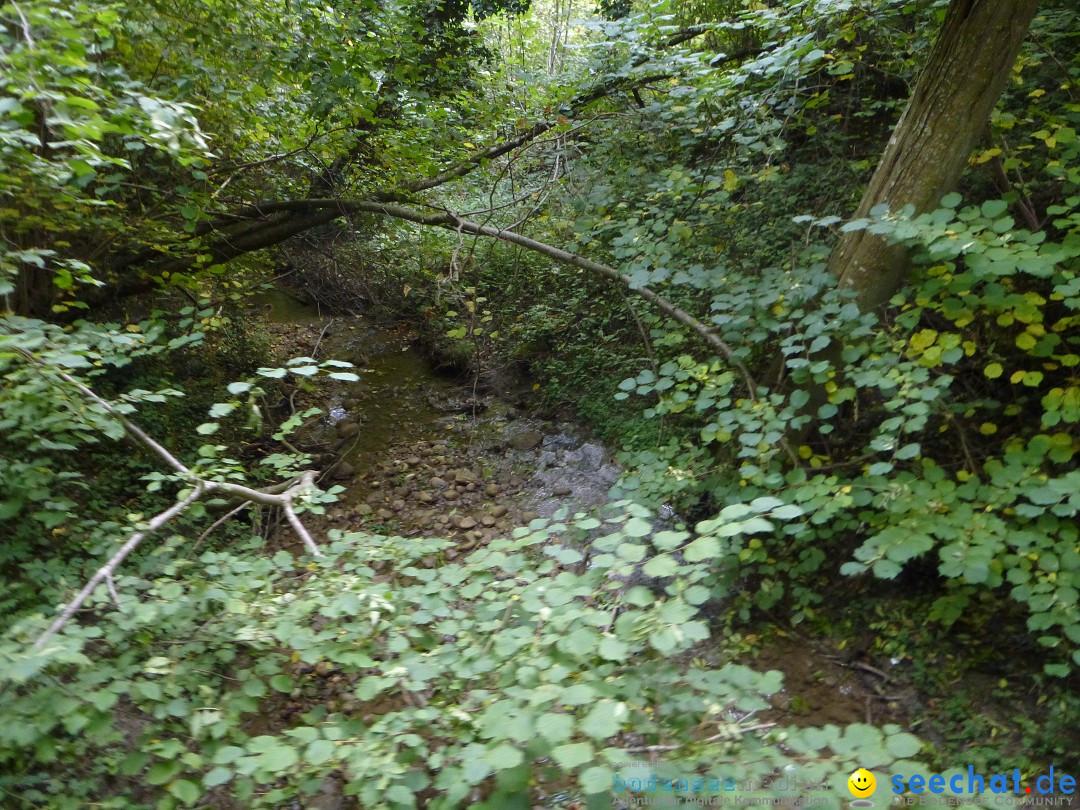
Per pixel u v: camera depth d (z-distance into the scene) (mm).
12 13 2521
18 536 3402
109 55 4102
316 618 2734
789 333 3520
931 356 2754
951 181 3172
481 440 6496
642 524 1896
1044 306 3477
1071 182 3014
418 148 5492
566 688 1524
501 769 1426
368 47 4832
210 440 5695
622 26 5102
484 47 7863
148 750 1833
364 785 1577
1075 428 3191
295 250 8133
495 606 2027
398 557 2451
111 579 2152
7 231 3863
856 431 3961
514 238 5125
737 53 6129
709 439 3186
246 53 4488
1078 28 4035
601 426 5941
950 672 3336
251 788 1834
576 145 5680
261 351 7457
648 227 4445
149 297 6242
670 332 4500
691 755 1518
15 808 2260
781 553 3811
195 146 2760
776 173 4395
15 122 2492
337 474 6184
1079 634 2391
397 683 1968
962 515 2652
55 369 2613
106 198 4617
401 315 9000
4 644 1808
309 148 5344
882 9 4387
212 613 2391
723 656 3650
